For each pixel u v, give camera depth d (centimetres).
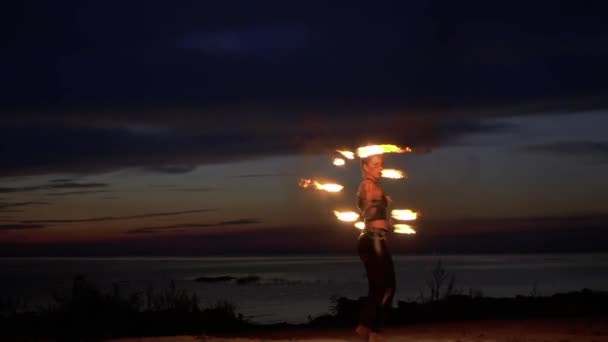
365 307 910
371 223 908
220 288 3409
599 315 1393
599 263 5684
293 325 1443
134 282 3838
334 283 3666
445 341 1055
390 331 1176
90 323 1284
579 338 1075
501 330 1166
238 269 6116
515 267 5209
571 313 1488
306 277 4359
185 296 1595
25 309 1605
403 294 2703
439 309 1525
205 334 1231
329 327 1360
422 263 6638
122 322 1335
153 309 1584
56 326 1281
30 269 6172
